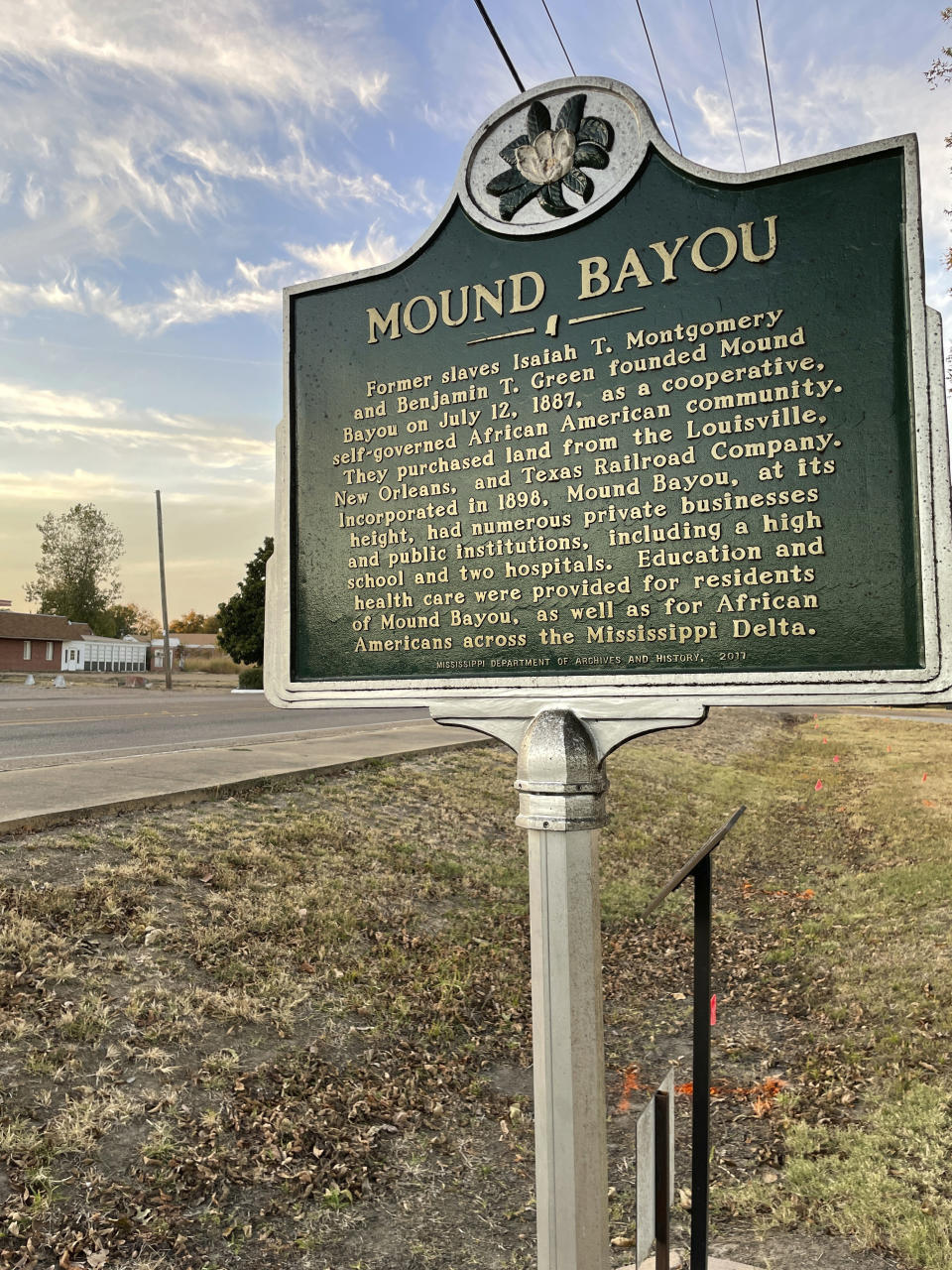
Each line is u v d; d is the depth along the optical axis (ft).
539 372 9.68
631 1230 13.55
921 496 7.99
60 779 27.66
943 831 33.86
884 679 8.06
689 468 8.96
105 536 252.42
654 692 8.70
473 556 9.86
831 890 29.53
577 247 9.53
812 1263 11.79
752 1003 21.45
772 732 76.59
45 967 15.90
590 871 8.57
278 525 10.89
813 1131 15.21
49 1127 12.64
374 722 62.08
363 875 24.38
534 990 8.56
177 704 78.69
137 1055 14.64
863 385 8.36
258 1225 12.18
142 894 19.31
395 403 10.43
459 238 10.16
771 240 8.68
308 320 11.03
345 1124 14.73
